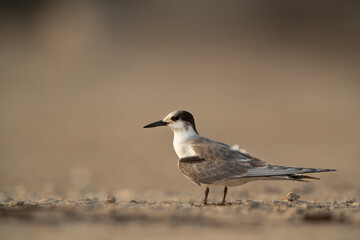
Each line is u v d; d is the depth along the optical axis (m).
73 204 7.97
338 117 26.25
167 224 6.46
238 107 29.08
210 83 36.00
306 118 26.08
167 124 9.03
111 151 19.23
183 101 30.48
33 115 26.77
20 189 11.96
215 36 47.91
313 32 48.59
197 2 51.97
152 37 47.28
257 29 49.25
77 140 21.39
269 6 51.38
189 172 8.54
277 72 39.41
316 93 33.28
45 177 14.43
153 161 17.33
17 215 6.65
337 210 7.28
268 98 31.83
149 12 50.41
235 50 45.12
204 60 42.41
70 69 39.69
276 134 22.05
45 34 47.97
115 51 44.34
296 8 50.66
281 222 6.59
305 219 6.70
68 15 49.25
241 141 20.47
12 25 50.22
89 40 45.91
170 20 50.03
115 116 26.70
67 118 26.12
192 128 9.09
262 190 11.45
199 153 8.59
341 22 49.59
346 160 16.55
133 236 5.93
